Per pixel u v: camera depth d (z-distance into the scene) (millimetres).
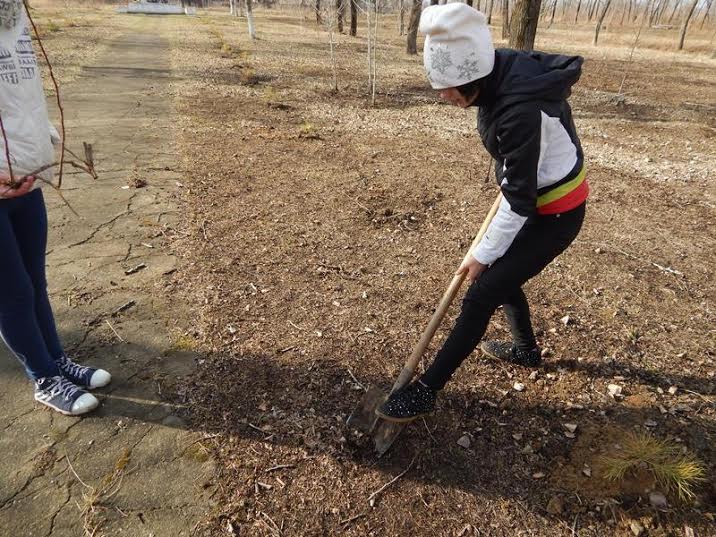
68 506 1896
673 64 19656
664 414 2418
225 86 9984
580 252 3984
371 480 2055
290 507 1935
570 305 3283
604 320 3143
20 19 1783
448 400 2463
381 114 8570
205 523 1862
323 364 2639
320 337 2848
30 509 1877
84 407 2252
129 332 2816
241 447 2156
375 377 2578
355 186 5086
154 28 22969
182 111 7820
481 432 2303
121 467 2049
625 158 6785
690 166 6523
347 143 6664
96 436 2182
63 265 3428
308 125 7246
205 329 2863
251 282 3352
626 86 13148
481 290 2023
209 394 2418
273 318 2994
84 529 1819
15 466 2035
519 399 2494
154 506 1912
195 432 2219
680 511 1965
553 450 2221
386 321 3029
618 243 4188
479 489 2043
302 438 2209
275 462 2102
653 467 2084
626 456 2146
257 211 4402
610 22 47344
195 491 1974
